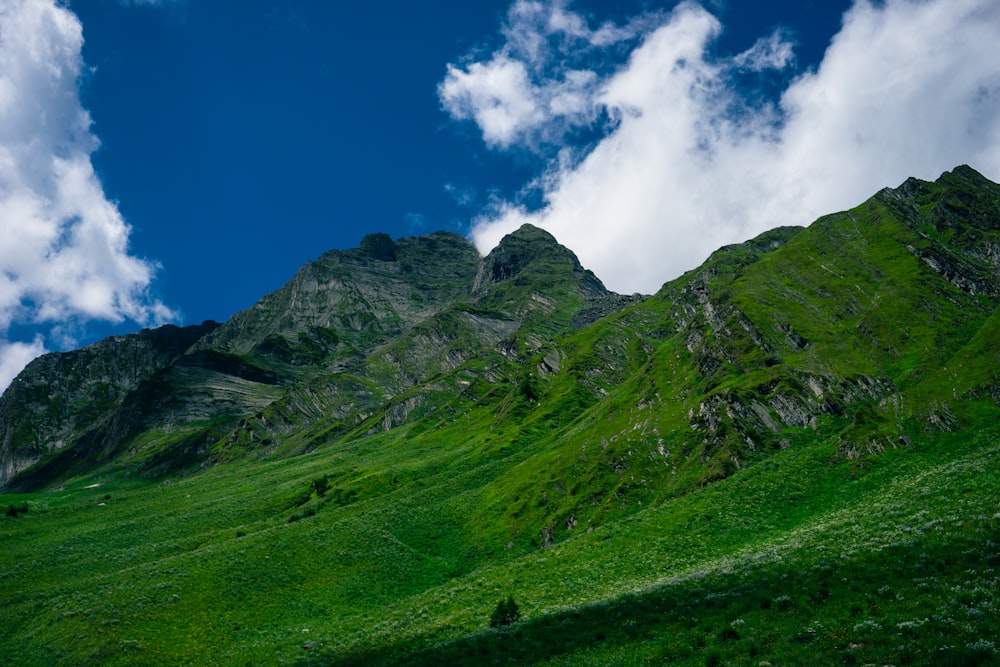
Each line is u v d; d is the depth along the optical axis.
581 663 30.53
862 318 130.12
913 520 41.81
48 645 73.38
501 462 150.12
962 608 24.45
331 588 90.88
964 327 116.81
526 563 81.69
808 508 71.31
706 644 28.00
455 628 53.78
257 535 116.94
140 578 94.81
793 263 173.00
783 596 30.89
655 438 116.50
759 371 120.44
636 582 58.12
